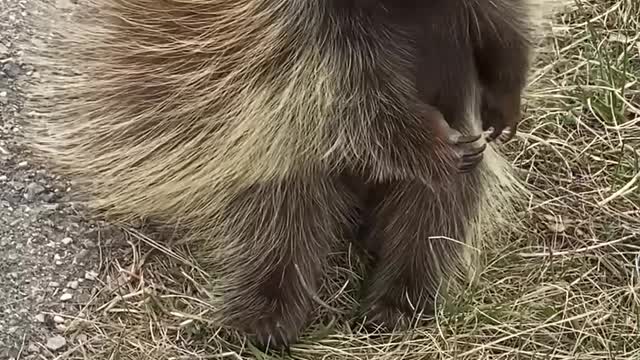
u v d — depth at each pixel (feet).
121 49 6.64
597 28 7.64
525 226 6.94
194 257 6.69
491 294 6.69
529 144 7.19
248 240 6.53
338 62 6.12
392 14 6.08
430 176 6.23
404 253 6.59
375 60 6.11
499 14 6.24
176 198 6.62
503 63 6.35
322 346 6.49
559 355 6.47
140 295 6.55
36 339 6.37
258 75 6.25
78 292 6.52
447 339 6.50
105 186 6.75
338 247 6.79
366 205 6.63
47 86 6.93
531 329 6.51
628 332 6.54
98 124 6.73
